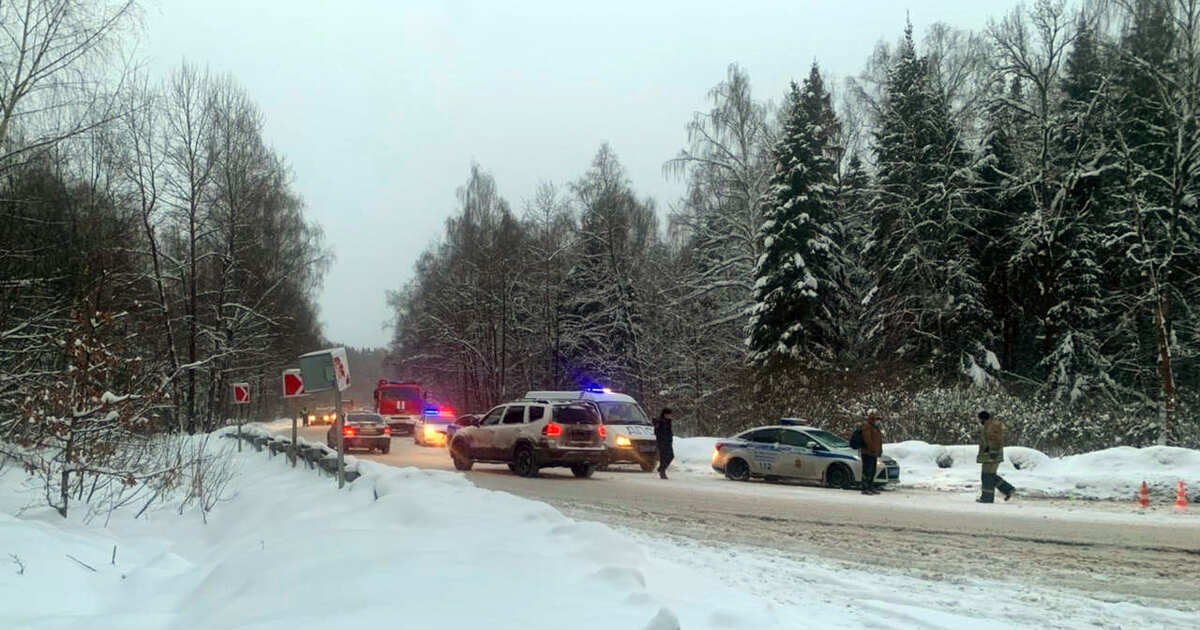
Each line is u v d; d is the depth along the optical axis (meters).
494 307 50.84
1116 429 23.39
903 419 25.44
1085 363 31.19
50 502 10.31
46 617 5.93
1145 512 14.86
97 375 11.05
